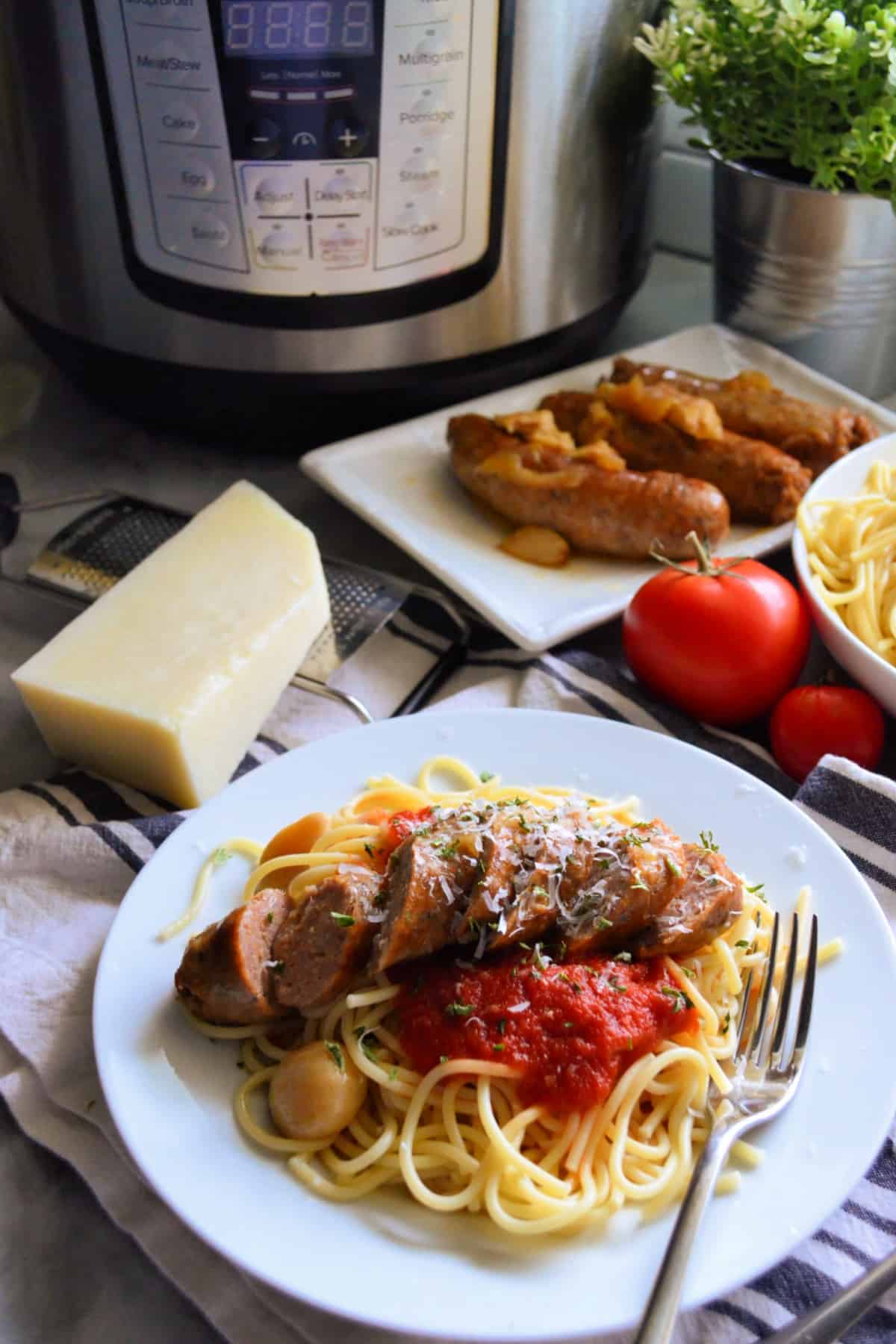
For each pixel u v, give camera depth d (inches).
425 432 63.7
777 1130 34.9
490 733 46.9
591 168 60.1
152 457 69.1
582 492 56.4
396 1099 37.8
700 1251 31.7
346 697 52.7
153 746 47.1
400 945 37.4
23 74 54.7
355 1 50.0
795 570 57.9
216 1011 37.8
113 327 61.2
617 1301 30.8
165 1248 35.6
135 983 38.9
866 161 57.3
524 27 53.5
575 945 38.0
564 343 65.5
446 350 61.6
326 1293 30.7
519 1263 32.3
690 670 50.4
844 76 56.6
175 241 56.8
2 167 59.2
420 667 55.6
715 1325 34.0
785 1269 34.9
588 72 56.9
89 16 51.6
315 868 41.7
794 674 51.6
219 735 48.9
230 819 44.3
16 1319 35.3
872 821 44.9
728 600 50.0
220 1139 35.4
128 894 41.3
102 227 57.7
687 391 63.2
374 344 60.1
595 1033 36.8
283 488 66.9
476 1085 38.2
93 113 54.3
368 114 53.1
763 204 63.2
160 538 58.4
